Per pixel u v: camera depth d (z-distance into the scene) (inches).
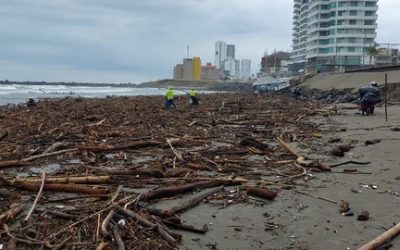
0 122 837.8
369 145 604.4
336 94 2159.2
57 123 834.8
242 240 252.5
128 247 232.4
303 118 1039.0
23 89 4517.7
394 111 1243.2
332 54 4436.5
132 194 334.3
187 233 261.3
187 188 350.6
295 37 6122.1
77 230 252.2
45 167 441.4
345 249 240.1
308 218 292.4
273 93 2935.5
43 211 284.5
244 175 415.2
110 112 1165.7
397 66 2137.1
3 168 430.3
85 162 465.1
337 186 377.1
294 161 477.1
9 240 235.8
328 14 4547.2
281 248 241.6
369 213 301.3
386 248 238.2
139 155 520.1
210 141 632.4
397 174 419.8
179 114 1106.7
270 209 312.2
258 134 730.8
